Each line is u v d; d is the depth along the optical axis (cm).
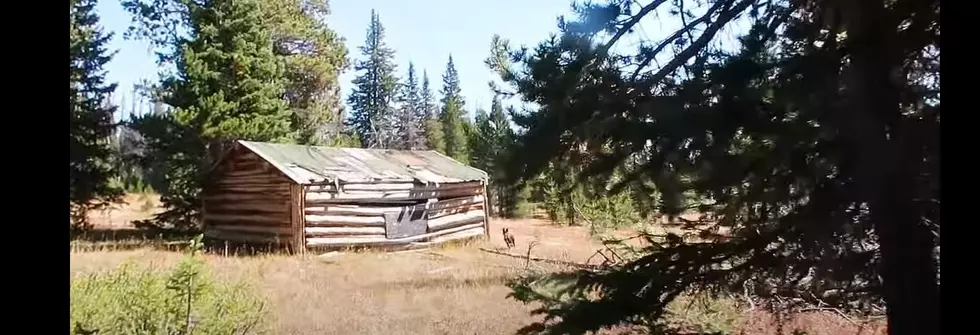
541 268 586
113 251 838
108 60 1117
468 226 1435
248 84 1317
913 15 182
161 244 983
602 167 230
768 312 296
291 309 554
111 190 1152
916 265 191
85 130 1088
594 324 246
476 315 525
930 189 189
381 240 1225
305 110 1440
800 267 223
